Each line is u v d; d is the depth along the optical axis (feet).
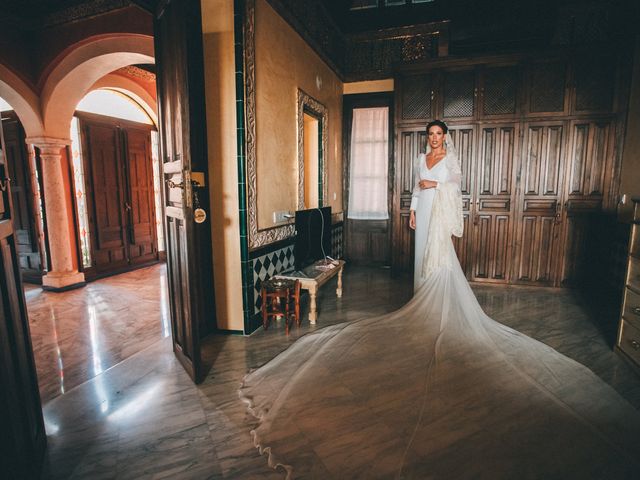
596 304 14.34
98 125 20.56
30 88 16.96
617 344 9.76
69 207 18.75
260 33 11.29
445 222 10.00
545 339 10.85
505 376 7.71
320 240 14.26
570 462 5.43
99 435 6.73
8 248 5.64
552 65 16.02
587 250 16.25
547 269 16.84
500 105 16.75
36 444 5.98
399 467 5.38
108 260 21.31
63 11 15.85
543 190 16.57
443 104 17.40
